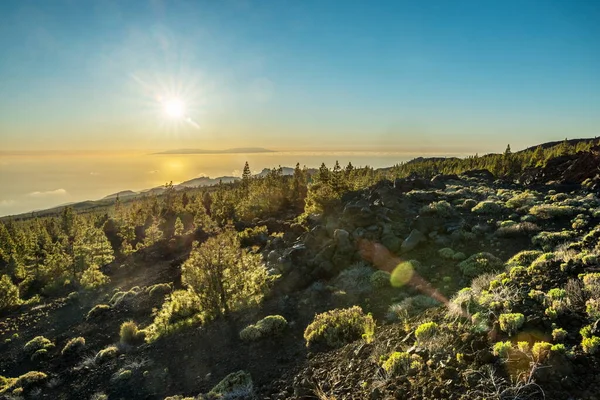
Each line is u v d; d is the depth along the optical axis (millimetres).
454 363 7727
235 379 11562
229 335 15781
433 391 7148
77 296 36156
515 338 7859
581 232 16891
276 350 13328
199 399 10938
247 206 63656
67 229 75438
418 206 26125
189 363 14477
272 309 17250
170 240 50000
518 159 74625
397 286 15875
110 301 31734
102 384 15109
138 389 13680
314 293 17438
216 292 19047
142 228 72500
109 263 48812
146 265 43531
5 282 36875
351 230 22219
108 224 76500
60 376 17547
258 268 21703
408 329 10602
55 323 29312
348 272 18484
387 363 8609
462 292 11789
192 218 73750
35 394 16172
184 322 19188
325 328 12859
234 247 20828
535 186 33656
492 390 6488
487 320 8914
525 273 11734
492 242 18328
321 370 10469
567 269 10953
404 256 18891
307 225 33812
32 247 60969
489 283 11625
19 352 23203
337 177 45500
